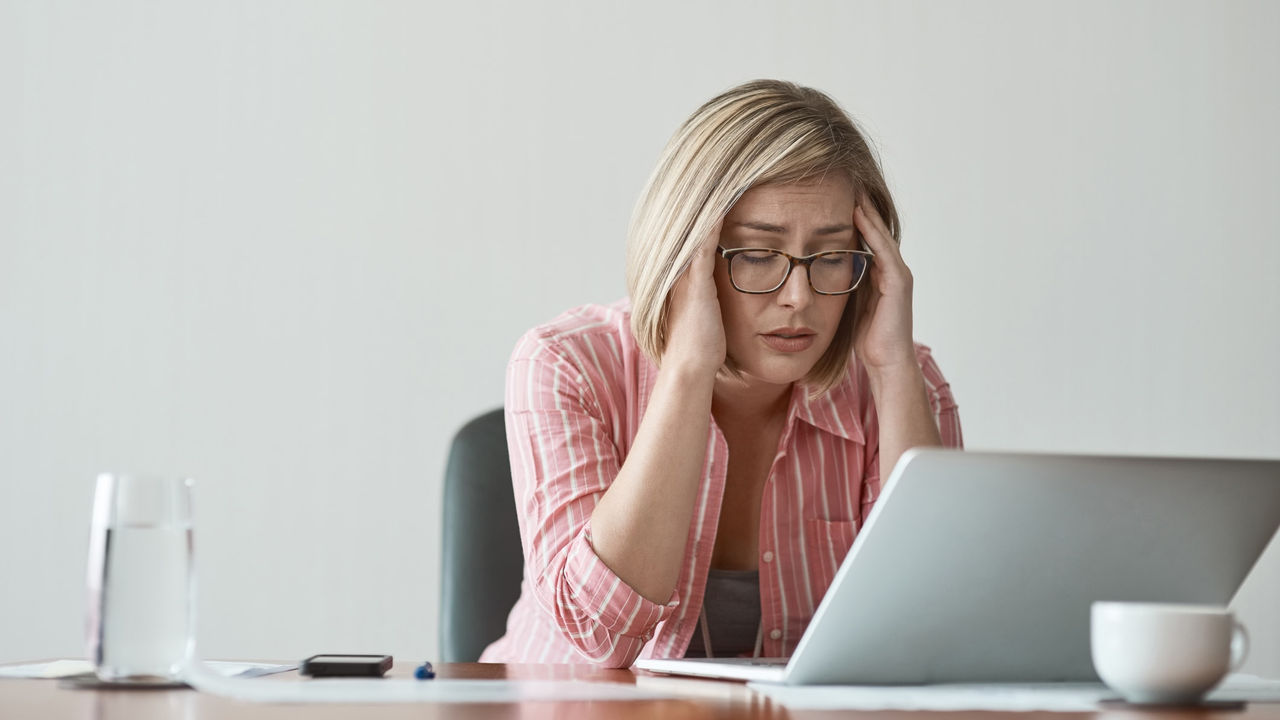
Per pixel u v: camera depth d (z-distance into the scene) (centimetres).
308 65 269
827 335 144
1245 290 273
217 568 260
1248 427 271
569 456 143
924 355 173
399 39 269
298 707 77
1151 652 80
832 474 161
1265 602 263
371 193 267
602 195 268
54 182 266
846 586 87
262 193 267
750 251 139
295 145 268
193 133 267
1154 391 271
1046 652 96
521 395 150
